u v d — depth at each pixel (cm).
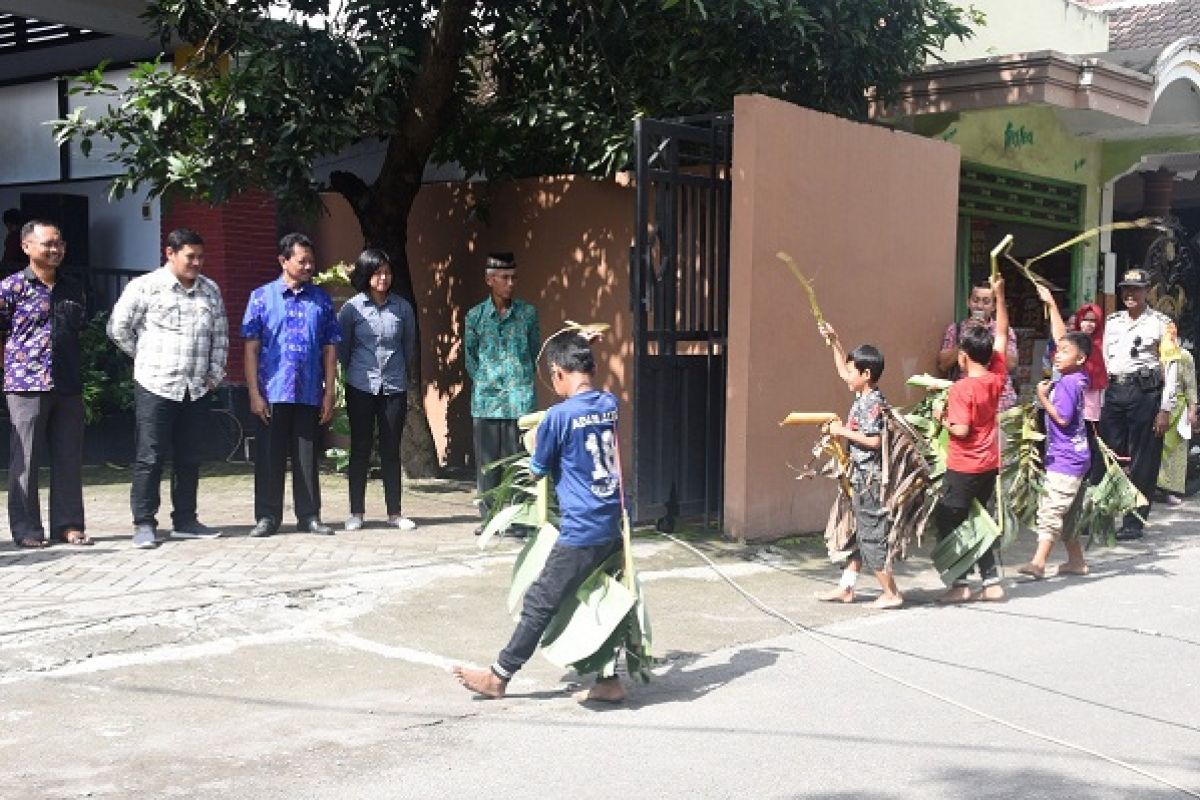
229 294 1298
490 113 1191
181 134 1048
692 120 956
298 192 1058
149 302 852
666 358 939
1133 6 1819
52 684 576
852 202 1016
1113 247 1692
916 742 539
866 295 1036
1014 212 1376
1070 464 883
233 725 540
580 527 564
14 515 841
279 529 931
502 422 961
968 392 793
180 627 664
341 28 1112
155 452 852
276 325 898
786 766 507
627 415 1121
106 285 1321
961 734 551
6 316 827
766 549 937
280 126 1027
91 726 530
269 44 1041
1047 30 1554
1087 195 1494
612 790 477
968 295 1328
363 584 765
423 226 1248
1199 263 1477
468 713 567
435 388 1252
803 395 987
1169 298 1446
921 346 1102
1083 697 609
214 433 1289
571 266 1155
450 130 1191
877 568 786
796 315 972
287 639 660
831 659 670
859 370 781
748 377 935
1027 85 1151
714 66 1046
